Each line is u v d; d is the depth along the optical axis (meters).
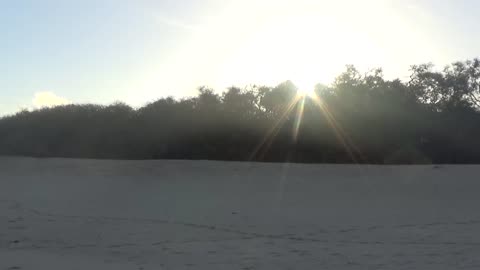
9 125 44.62
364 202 17.92
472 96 38.91
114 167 28.73
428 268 9.48
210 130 34.91
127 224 14.90
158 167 27.53
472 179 20.34
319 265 9.98
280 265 10.06
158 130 37.25
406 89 35.75
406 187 19.92
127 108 40.97
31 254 11.39
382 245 11.58
